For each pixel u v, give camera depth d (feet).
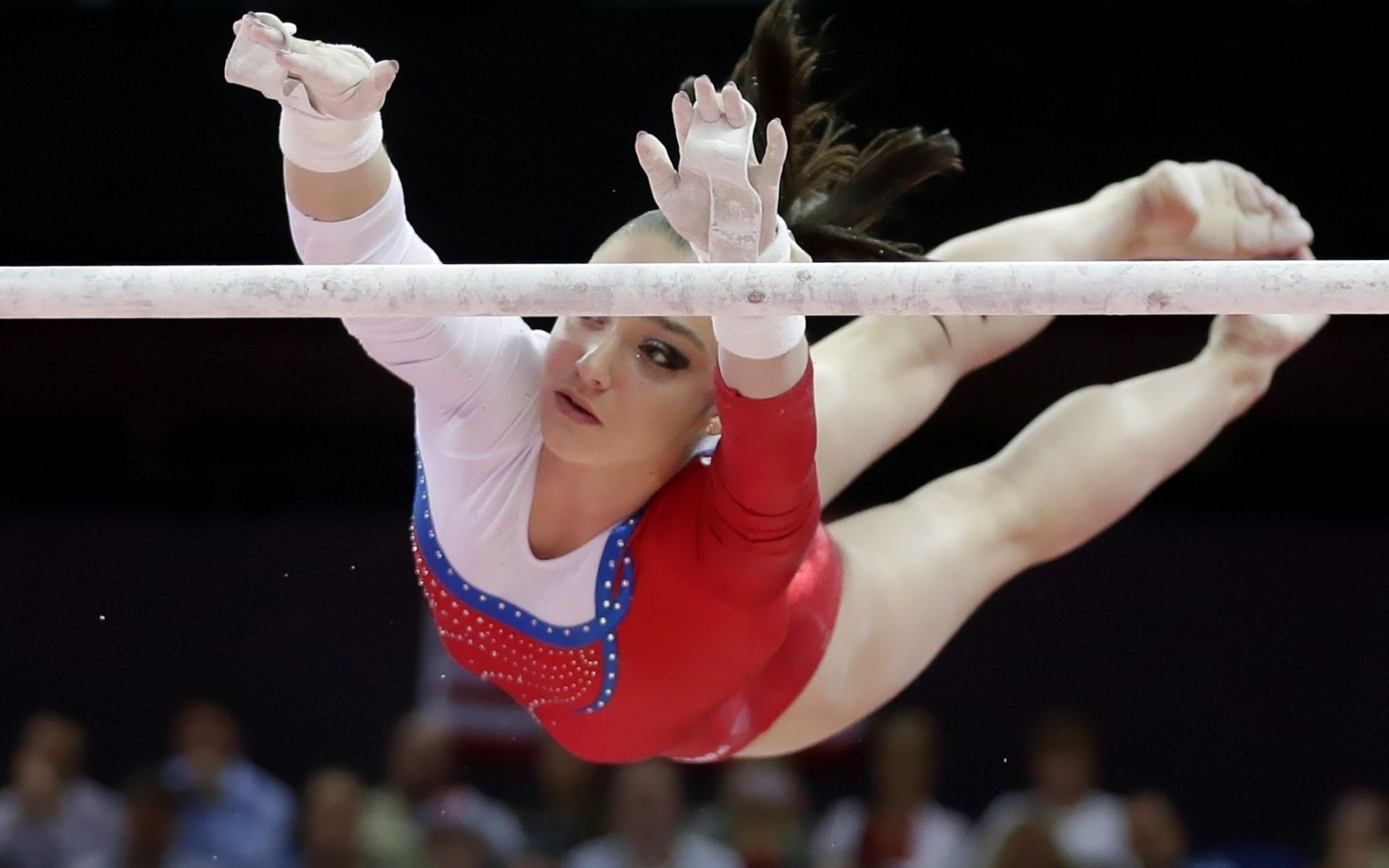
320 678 78.64
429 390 36.58
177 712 78.18
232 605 79.30
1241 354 46.70
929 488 45.03
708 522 34.50
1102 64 71.77
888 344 43.21
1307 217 72.02
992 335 44.50
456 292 29.01
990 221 71.72
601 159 72.84
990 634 77.66
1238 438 78.79
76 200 74.59
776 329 30.76
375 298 29.14
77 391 80.79
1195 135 71.87
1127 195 46.34
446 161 73.20
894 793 73.72
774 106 39.09
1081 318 79.00
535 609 36.81
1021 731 76.64
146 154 74.54
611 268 29.01
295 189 33.91
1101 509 44.78
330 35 73.15
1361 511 77.97
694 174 29.78
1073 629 77.30
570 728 39.32
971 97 71.77
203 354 80.94
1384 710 75.31
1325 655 76.18
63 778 75.51
